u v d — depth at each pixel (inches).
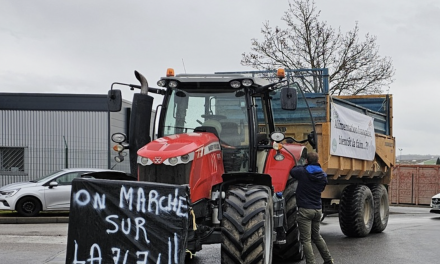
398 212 885.8
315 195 295.4
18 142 894.4
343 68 978.1
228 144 284.0
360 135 459.5
